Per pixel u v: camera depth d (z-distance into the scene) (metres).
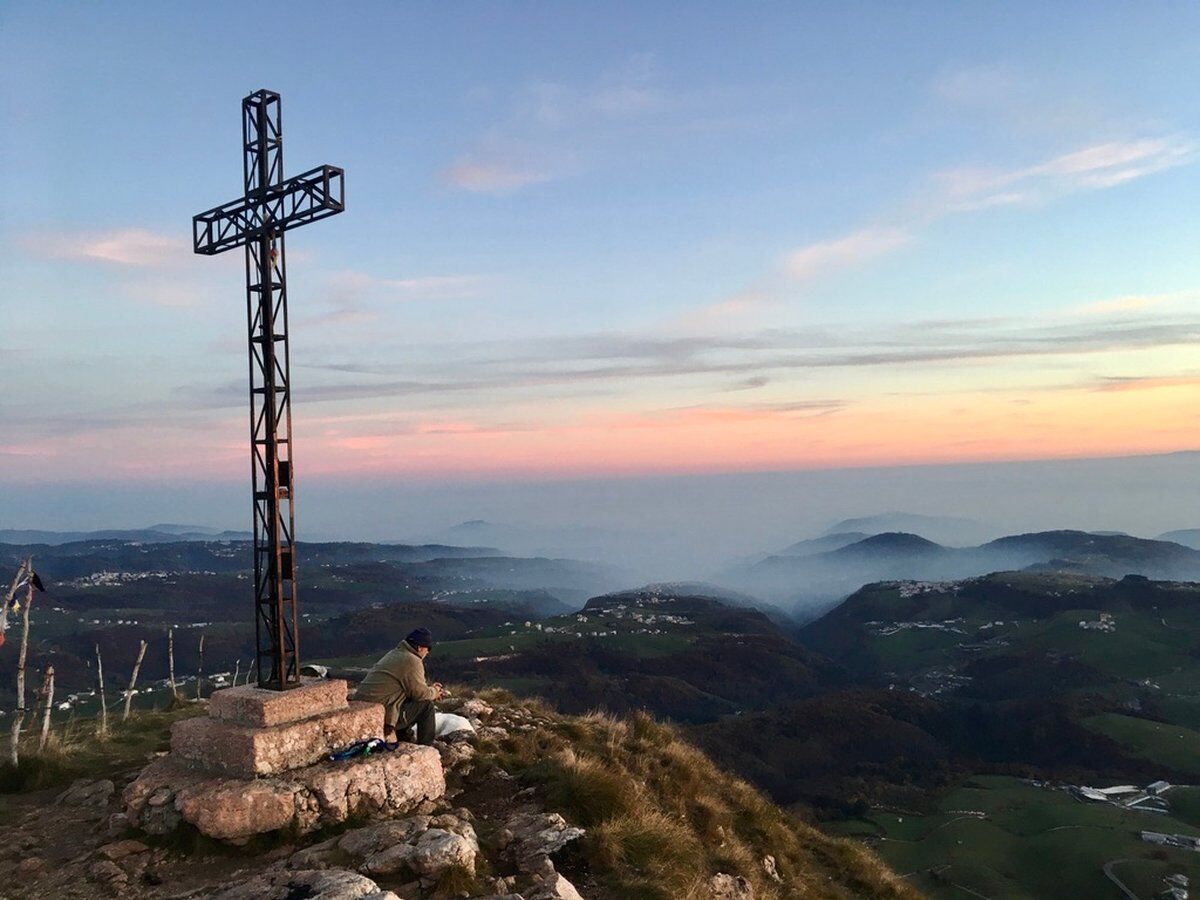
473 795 9.19
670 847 8.49
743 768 109.69
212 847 7.27
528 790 9.25
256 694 8.48
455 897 6.46
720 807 11.80
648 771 11.81
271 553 8.91
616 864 7.84
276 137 9.66
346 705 9.02
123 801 8.10
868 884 12.99
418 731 9.59
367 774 8.13
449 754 9.88
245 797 7.38
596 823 8.64
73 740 11.71
